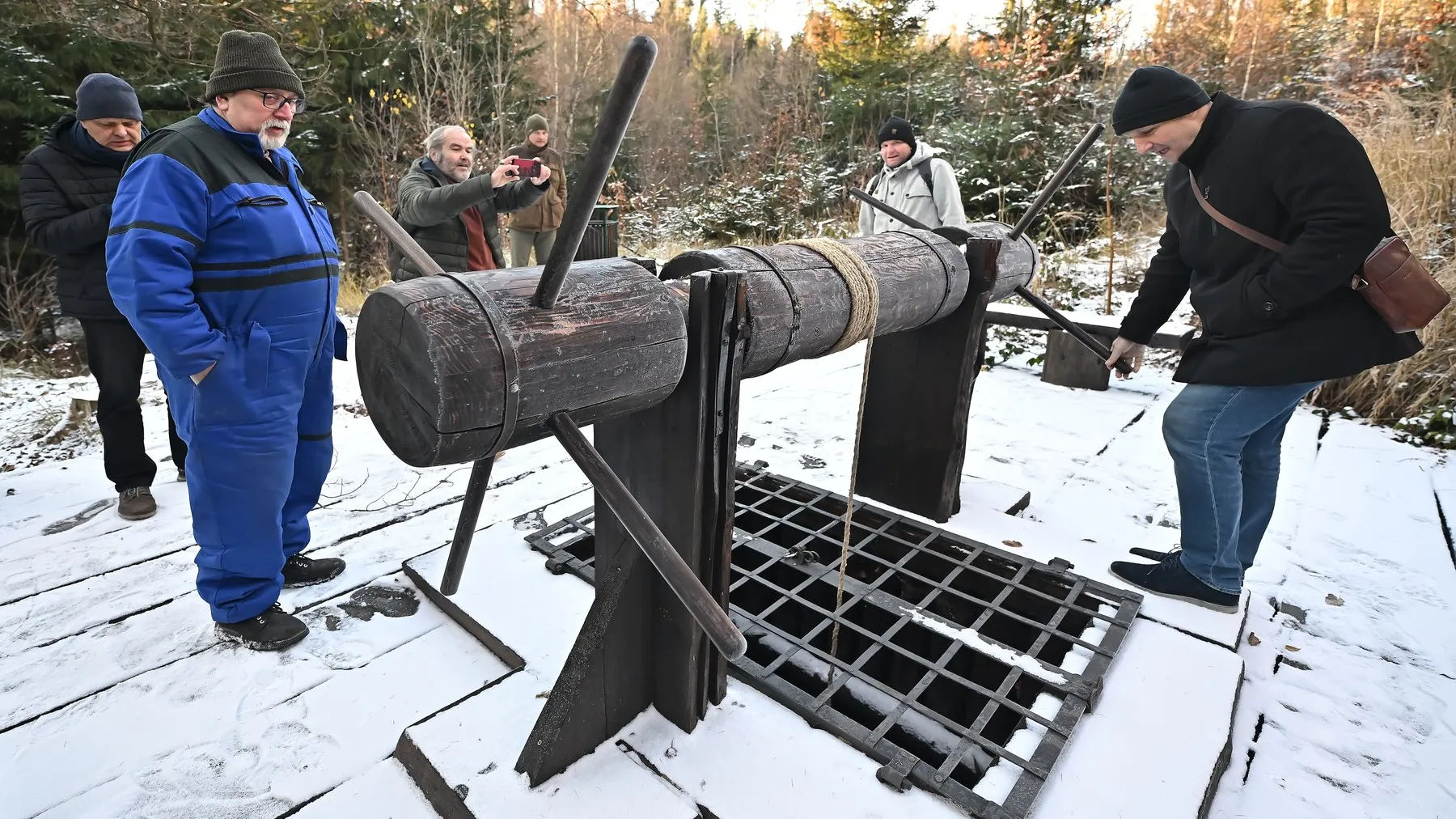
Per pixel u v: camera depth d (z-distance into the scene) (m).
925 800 1.51
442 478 3.06
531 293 1.27
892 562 2.49
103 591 2.22
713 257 1.70
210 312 1.76
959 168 8.55
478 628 2.03
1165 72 1.83
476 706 1.75
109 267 1.62
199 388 1.76
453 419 1.14
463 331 1.15
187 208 1.67
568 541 2.41
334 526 2.63
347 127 8.46
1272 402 1.93
